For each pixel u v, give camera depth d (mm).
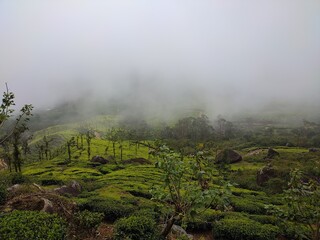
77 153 85312
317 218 11422
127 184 36312
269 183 44344
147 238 13578
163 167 11312
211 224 21578
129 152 90312
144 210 19906
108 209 20125
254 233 18797
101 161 68250
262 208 28750
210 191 10570
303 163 57594
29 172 54562
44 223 10891
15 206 14367
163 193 11672
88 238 13992
